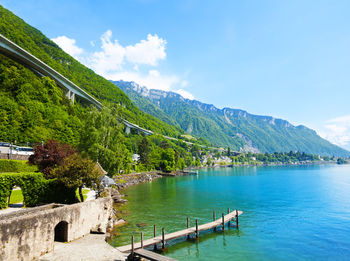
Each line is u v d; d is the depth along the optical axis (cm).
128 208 4481
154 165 14838
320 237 3170
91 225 2464
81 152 4625
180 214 4128
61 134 8388
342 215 4344
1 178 2539
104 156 4738
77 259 1744
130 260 2094
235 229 3434
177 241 2898
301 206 5138
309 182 10338
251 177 13012
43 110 8812
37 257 1705
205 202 5375
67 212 2073
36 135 7381
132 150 16700
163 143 17538
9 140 6800
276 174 15612
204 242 2894
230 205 5122
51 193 2809
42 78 12175
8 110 7488
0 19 18675
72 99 14650
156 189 7369
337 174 15562
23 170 4309
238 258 2481
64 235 2109
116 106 5375
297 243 2947
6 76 9500
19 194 3391
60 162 3556
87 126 4941
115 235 2855
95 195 3756
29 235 1639
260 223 3778
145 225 3359
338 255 2608
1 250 1434
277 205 5228
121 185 7500
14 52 11650
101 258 1803
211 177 12888
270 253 2631
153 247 2717
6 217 1883
